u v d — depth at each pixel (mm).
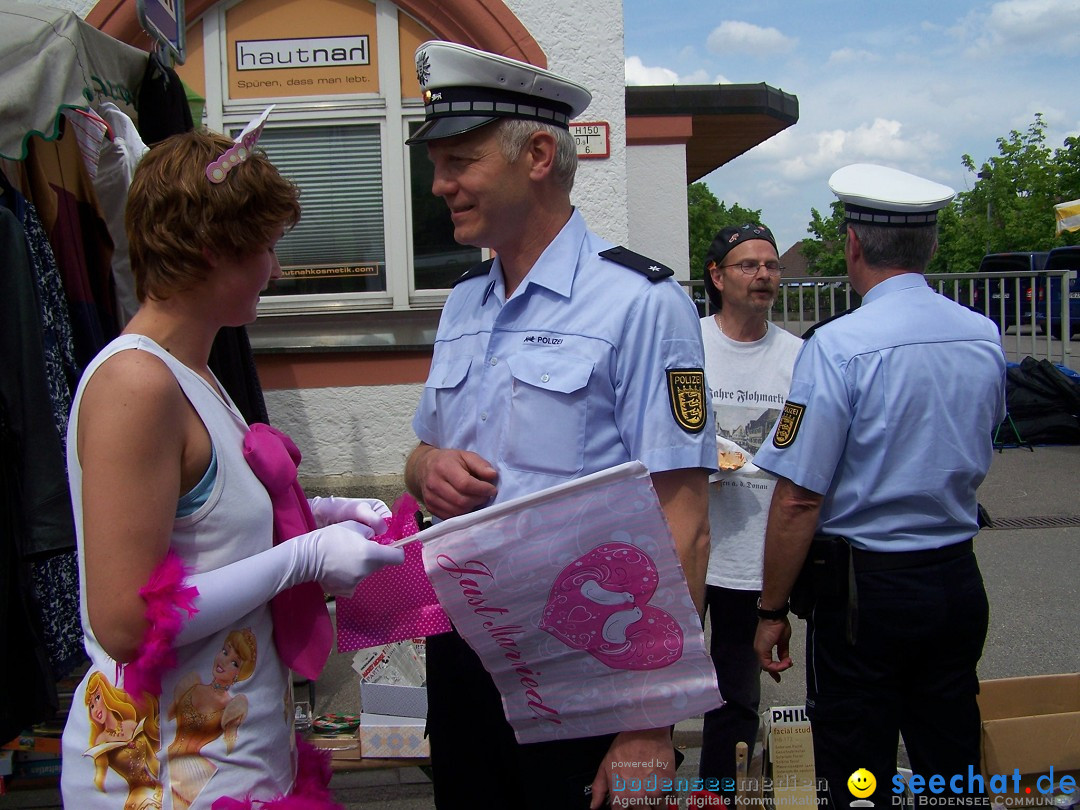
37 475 2203
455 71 1761
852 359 2188
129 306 3104
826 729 2273
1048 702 2816
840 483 2240
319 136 5238
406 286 5297
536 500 1580
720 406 3031
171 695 1449
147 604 1336
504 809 1943
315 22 5141
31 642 2307
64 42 2504
